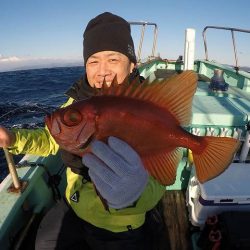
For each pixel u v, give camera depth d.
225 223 1.03
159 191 0.80
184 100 0.52
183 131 0.53
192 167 1.35
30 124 3.46
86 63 0.84
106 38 0.79
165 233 1.08
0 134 0.74
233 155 0.52
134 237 0.79
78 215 0.83
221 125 1.35
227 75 2.59
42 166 1.07
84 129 0.52
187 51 2.18
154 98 0.52
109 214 0.77
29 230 0.93
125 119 0.52
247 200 1.11
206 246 1.07
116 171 0.51
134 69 0.91
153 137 0.53
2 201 0.85
